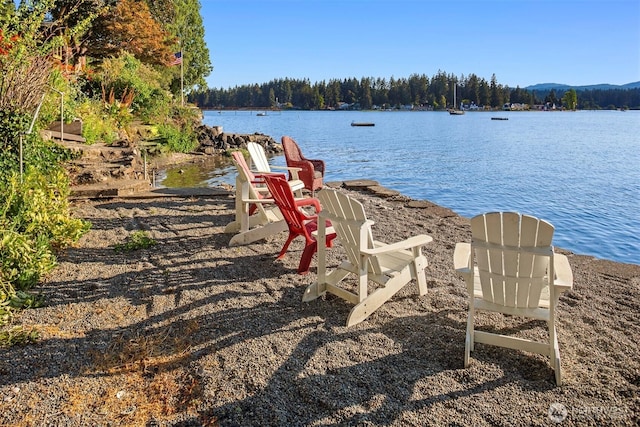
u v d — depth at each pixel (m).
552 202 11.55
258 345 3.27
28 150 7.38
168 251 5.34
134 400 2.69
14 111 7.26
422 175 16.58
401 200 8.66
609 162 20.20
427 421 2.49
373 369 2.98
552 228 2.76
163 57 28.36
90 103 15.87
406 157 23.23
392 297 4.11
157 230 6.24
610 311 3.84
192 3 43.72
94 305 3.88
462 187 13.93
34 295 3.98
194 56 44.88
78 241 5.61
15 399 2.65
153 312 3.77
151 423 2.50
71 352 3.15
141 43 25.48
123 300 3.99
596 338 3.38
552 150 26.41
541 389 2.78
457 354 3.17
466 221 7.08
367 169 18.50
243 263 4.97
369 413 2.56
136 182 8.88
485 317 3.73
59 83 12.12
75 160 9.80
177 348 3.23
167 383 2.84
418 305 3.95
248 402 2.66
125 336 3.38
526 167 18.64
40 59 8.49
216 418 2.53
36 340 3.27
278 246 5.57
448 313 3.80
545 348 2.99
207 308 3.85
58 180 6.13
